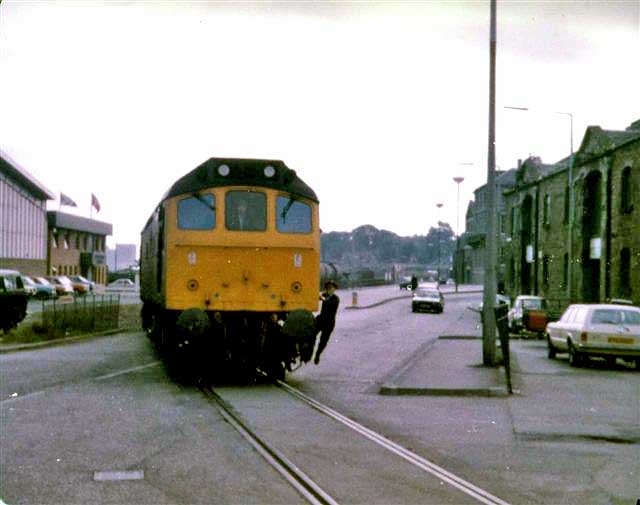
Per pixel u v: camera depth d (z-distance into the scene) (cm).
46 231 8362
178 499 775
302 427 1173
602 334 2197
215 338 1738
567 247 4825
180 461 941
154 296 2219
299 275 1758
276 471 892
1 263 7125
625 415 1357
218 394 1524
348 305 6562
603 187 4172
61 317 3058
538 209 5478
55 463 928
